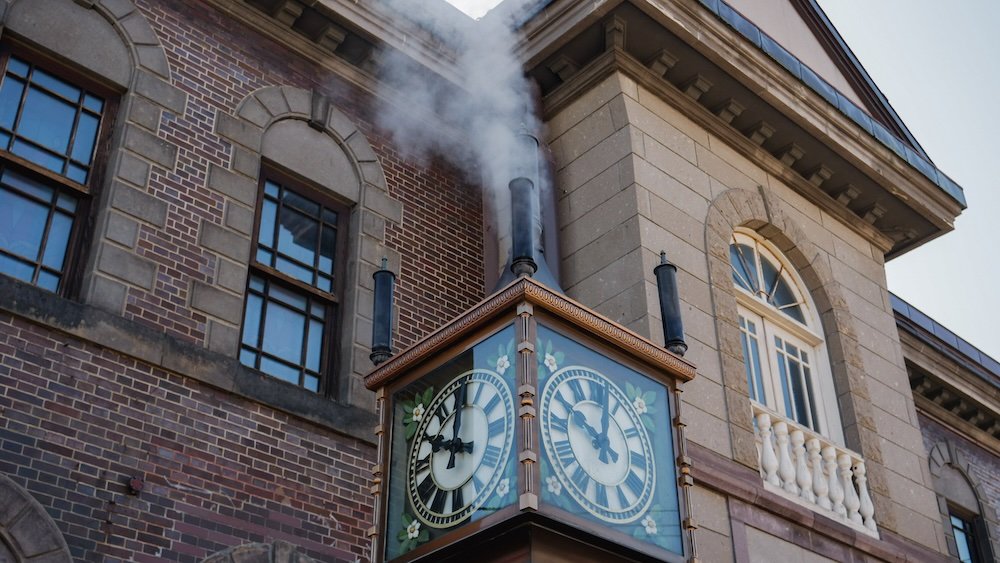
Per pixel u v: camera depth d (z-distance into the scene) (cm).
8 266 814
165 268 873
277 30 1074
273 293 962
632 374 774
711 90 1196
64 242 852
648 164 1109
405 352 788
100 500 755
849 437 1174
